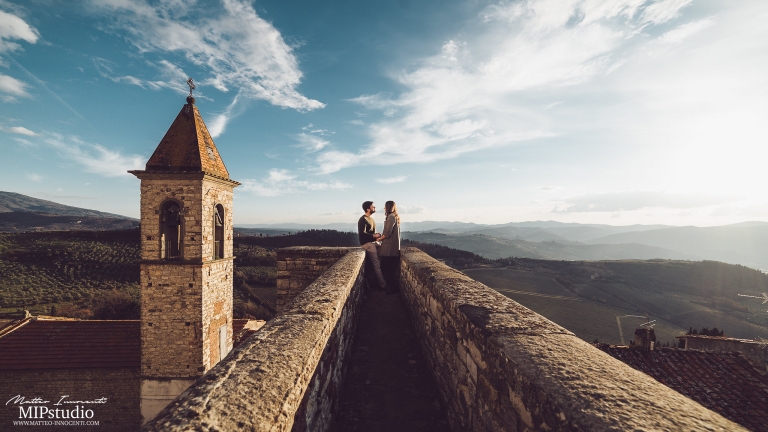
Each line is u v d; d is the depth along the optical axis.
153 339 13.05
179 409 1.18
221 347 14.70
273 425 1.18
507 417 1.64
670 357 9.62
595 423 1.00
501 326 2.05
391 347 4.68
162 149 13.33
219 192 14.59
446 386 3.09
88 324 16.22
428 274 4.21
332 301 2.99
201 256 13.12
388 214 7.44
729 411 7.72
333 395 2.87
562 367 1.40
